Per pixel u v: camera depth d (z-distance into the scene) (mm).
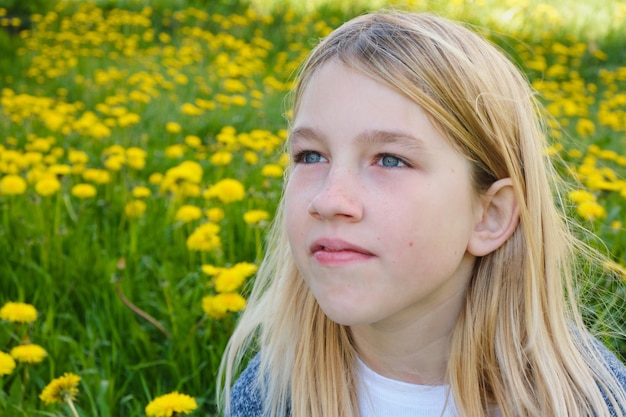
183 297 2582
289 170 1598
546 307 1324
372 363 1373
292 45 7984
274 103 5832
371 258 1149
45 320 2568
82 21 8523
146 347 2361
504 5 8852
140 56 7227
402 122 1152
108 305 2555
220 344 2316
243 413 1568
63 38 7750
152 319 2449
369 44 1197
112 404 2125
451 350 1308
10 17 8688
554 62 7680
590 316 2053
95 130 4332
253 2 9523
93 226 3189
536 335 1307
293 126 1301
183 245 3008
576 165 3928
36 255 3031
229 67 6676
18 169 3678
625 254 2607
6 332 2385
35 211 3268
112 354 2375
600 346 1426
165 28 8680
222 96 5344
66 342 2393
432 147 1169
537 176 1312
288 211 1226
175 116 5277
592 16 9031
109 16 8672
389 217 1140
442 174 1178
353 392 1400
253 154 3824
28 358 2105
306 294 1467
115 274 2469
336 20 9102
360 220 1146
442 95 1187
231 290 2209
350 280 1155
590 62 7836
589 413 1308
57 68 6922
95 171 3584
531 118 1345
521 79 1364
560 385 1291
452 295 1305
